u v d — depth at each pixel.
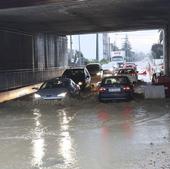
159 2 25.47
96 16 31.48
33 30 40.22
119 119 17.05
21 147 11.52
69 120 17.09
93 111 20.11
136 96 26.44
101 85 23.92
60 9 26.12
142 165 9.10
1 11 26.03
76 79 32.81
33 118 18.00
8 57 34.66
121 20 35.81
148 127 14.75
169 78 26.31
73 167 9.08
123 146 11.30
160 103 22.95
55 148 11.24
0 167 9.27
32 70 40.41
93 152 10.60
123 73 38.41
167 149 10.78
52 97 23.27
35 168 9.08
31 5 24.14
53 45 51.09
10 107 22.58
